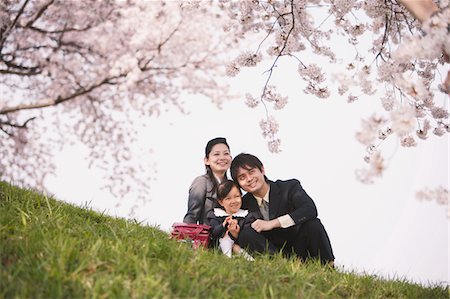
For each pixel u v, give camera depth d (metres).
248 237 4.13
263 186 4.36
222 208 4.48
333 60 5.24
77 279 2.52
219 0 5.56
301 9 5.07
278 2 5.15
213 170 4.75
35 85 7.68
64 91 7.57
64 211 4.35
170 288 2.60
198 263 3.13
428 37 2.80
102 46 7.30
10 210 3.67
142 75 7.23
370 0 4.86
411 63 4.48
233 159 4.44
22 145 8.05
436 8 2.91
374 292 3.57
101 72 7.37
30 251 2.77
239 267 3.33
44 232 3.17
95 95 7.82
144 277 2.64
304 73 5.09
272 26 5.02
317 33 5.18
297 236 4.29
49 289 2.38
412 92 2.89
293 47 5.13
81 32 7.29
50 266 2.60
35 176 8.15
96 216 4.89
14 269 2.53
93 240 3.14
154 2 6.98
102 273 2.65
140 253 3.04
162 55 7.28
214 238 4.36
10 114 7.84
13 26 6.45
